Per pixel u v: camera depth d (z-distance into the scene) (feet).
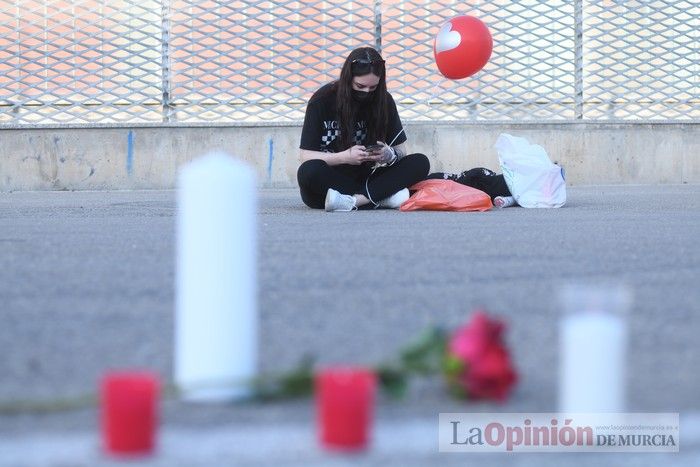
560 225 54.34
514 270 37.42
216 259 20.07
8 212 63.67
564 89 94.84
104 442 17.97
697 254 42.11
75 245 44.73
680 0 96.43
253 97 90.94
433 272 36.86
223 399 20.42
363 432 18.11
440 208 63.67
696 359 24.31
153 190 88.12
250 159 89.45
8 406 20.17
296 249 43.27
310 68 91.20
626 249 43.62
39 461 17.56
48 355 24.53
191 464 17.40
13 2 86.99
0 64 87.25
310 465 17.40
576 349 18.72
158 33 89.15
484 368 19.58
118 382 18.01
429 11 91.91
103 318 28.66
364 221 56.44
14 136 86.22
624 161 94.79
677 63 96.68
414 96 92.32
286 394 20.52
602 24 95.09
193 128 88.69
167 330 27.17
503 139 68.90
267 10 89.76
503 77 93.56
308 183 63.05
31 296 31.96
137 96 89.56
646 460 18.11
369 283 34.37
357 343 25.58
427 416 19.99
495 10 92.94
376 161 62.23
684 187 91.81
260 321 28.19
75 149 86.99
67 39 88.02
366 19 91.04
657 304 30.86
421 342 19.99
